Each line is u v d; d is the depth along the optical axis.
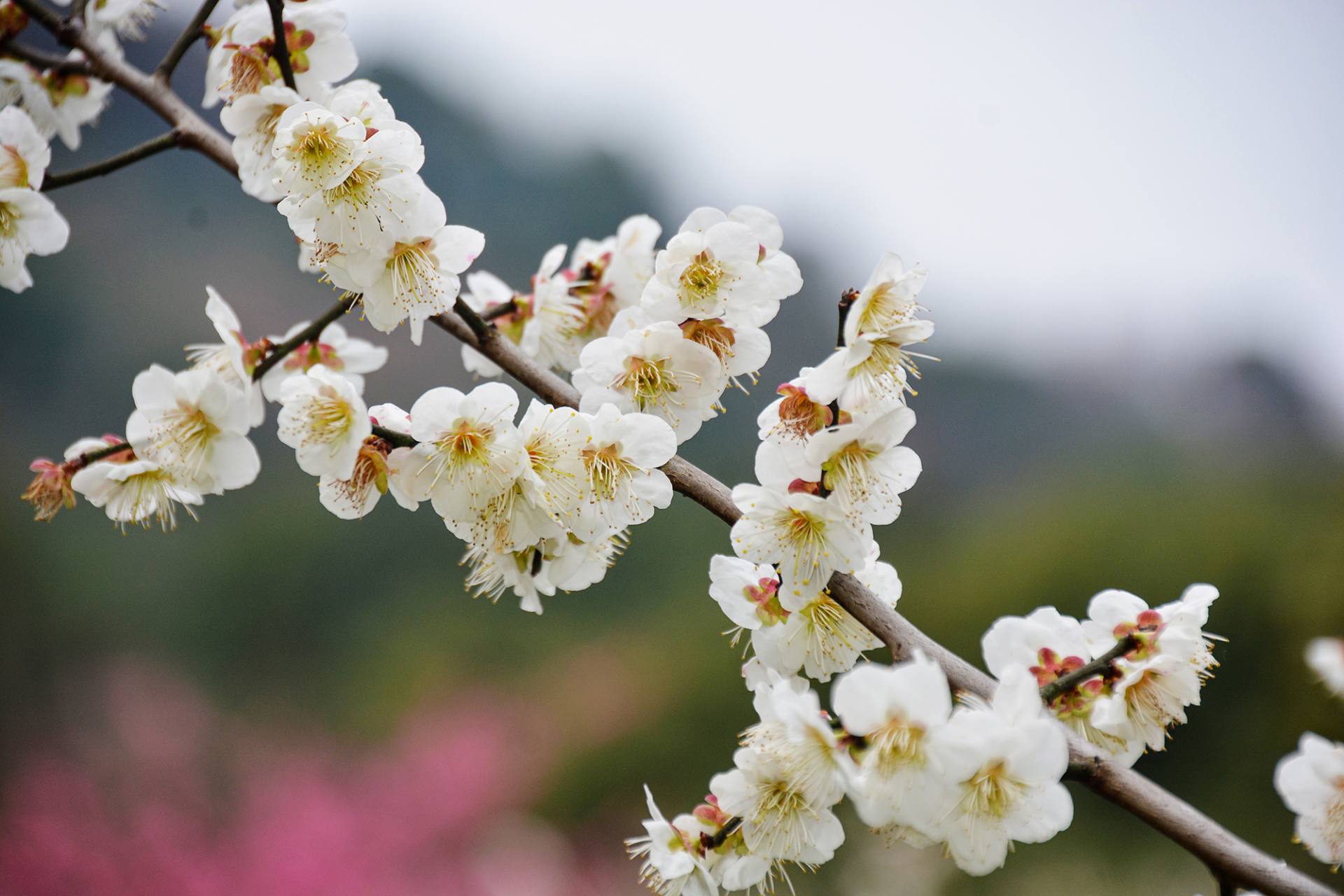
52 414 17.22
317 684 12.77
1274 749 8.25
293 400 2.21
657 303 2.26
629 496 2.15
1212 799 8.33
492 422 2.12
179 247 18.27
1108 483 11.34
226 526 14.39
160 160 18.72
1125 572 9.81
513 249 22.34
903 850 6.60
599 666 10.99
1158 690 2.07
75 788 7.73
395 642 12.23
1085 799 8.04
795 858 2.04
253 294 17.95
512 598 12.37
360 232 2.20
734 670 9.89
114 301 17.61
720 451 14.14
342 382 2.19
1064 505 10.93
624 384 2.27
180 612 13.39
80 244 17.81
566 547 2.30
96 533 13.68
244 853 7.25
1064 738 1.76
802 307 15.59
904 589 10.80
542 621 12.23
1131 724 2.08
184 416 2.51
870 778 1.71
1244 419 20.17
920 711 1.69
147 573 13.55
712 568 2.29
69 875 6.83
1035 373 23.50
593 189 24.33
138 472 2.52
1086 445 19.83
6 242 2.65
